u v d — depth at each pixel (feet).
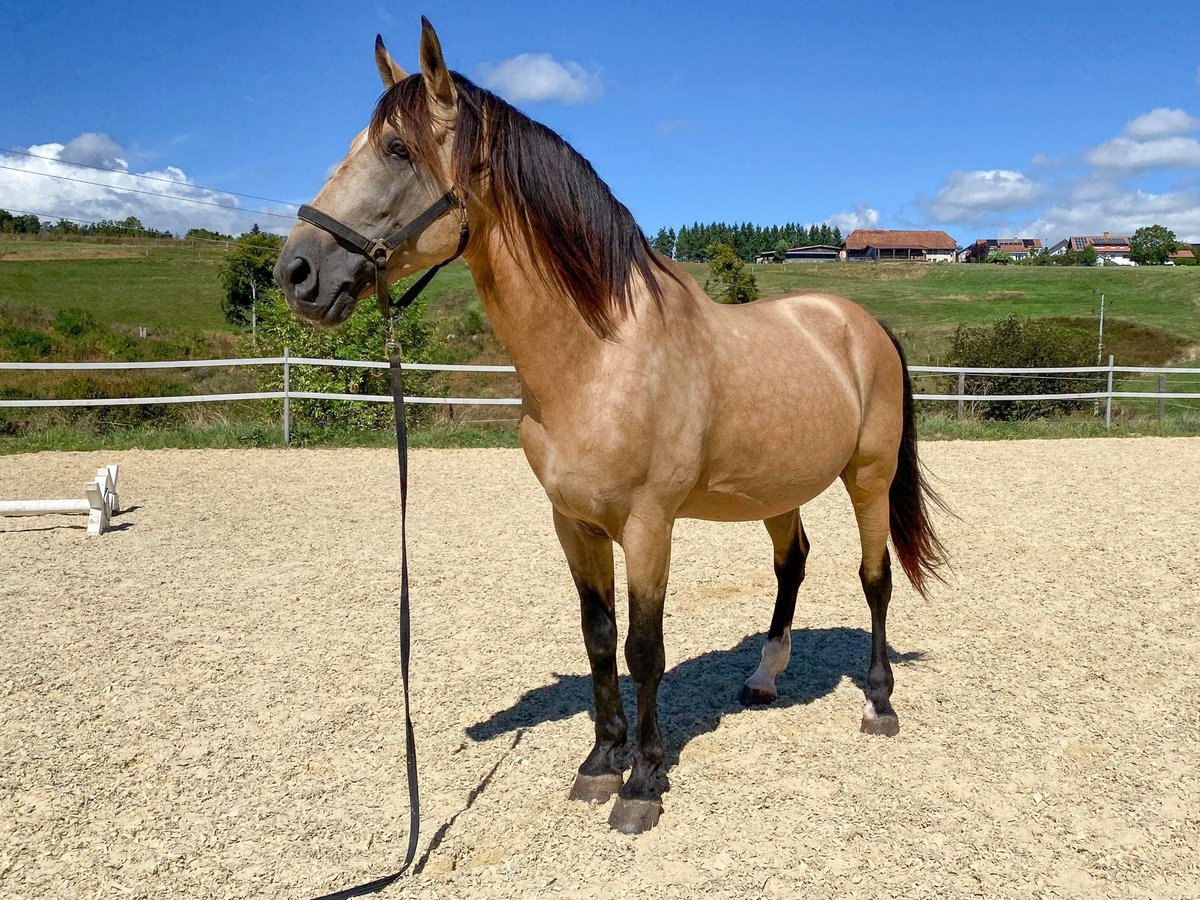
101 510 21.90
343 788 9.80
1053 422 44.01
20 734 11.09
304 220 7.65
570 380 8.14
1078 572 18.11
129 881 8.12
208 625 15.23
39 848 8.64
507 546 20.94
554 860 8.28
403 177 7.72
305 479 29.63
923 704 11.70
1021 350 50.06
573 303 8.00
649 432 8.18
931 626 14.98
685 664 13.50
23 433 39.37
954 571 18.24
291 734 11.13
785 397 9.53
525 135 8.05
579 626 15.24
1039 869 7.95
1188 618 15.14
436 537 21.83
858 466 11.22
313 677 12.98
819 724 11.20
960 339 53.62
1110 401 43.14
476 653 13.96
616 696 9.56
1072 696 11.89
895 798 9.23
